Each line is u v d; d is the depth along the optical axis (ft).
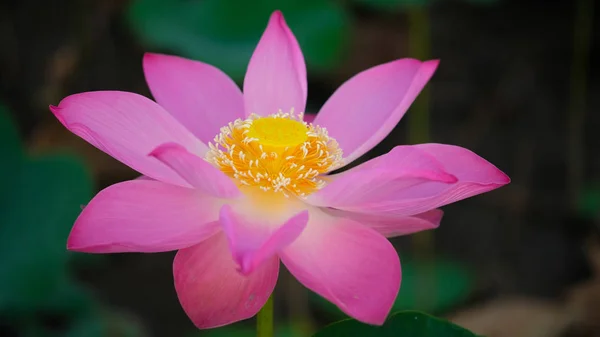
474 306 4.12
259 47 3.21
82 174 3.56
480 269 4.29
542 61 5.07
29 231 3.48
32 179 3.53
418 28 4.12
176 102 3.20
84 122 3.00
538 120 4.86
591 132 4.81
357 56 4.86
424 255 4.09
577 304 4.03
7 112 3.55
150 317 4.05
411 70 3.21
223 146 3.13
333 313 3.97
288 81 3.22
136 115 3.05
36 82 4.53
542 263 4.32
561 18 5.19
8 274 3.44
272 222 3.02
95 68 4.64
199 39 4.02
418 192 3.01
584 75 5.00
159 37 4.01
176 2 4.08
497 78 5.02
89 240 2.90
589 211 4.34
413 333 2.95
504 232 4.45
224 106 3.22
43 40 4.64
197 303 2.92
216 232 2.96
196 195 3.01
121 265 4.15
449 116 4.88
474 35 5.16
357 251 2.95
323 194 3.00
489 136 4.82
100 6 4.72
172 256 4.22
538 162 4.71
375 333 2.95
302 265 2.93
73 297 3.47
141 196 2.97
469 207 4.53
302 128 3.12
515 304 4.08
